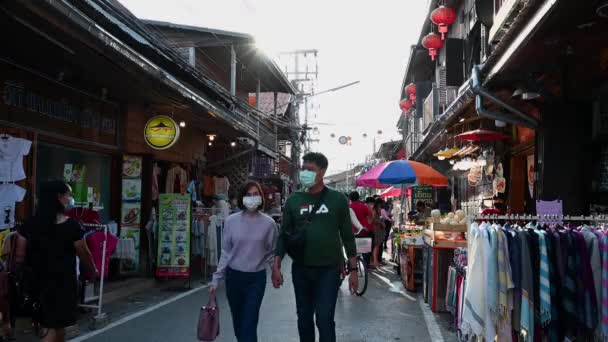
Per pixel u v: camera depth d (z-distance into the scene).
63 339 5.00
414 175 10.92
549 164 8.38
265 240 5.11
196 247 11.62
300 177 4.86
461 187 18.17
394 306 8.64
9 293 6.04
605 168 7.93
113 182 11.38
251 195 5.10
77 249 4.90
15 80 8.02
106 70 8.62
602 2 4.96
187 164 15.55
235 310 5.16
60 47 7.19
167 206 10.74
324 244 4.74
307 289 4.82
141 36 10.51
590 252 4.99
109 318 7.71
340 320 7.57
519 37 6.08
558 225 5.57
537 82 7.80
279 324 7.24
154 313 8.09
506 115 8.48
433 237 8.17
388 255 18.16
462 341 6.18
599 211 8.03
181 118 13.77
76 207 7.89
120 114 11.40
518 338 5.27
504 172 12.06
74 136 9.66
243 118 17.55
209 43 17.16
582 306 4.95
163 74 8.88
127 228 11.27
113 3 10.91
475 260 5.30
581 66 7.19
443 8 12.05
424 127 20.33
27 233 4.85
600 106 7.99
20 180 8.08
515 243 5.18
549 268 5.05
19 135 8.03
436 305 8.13
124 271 11.06
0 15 5.98
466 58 14.77
